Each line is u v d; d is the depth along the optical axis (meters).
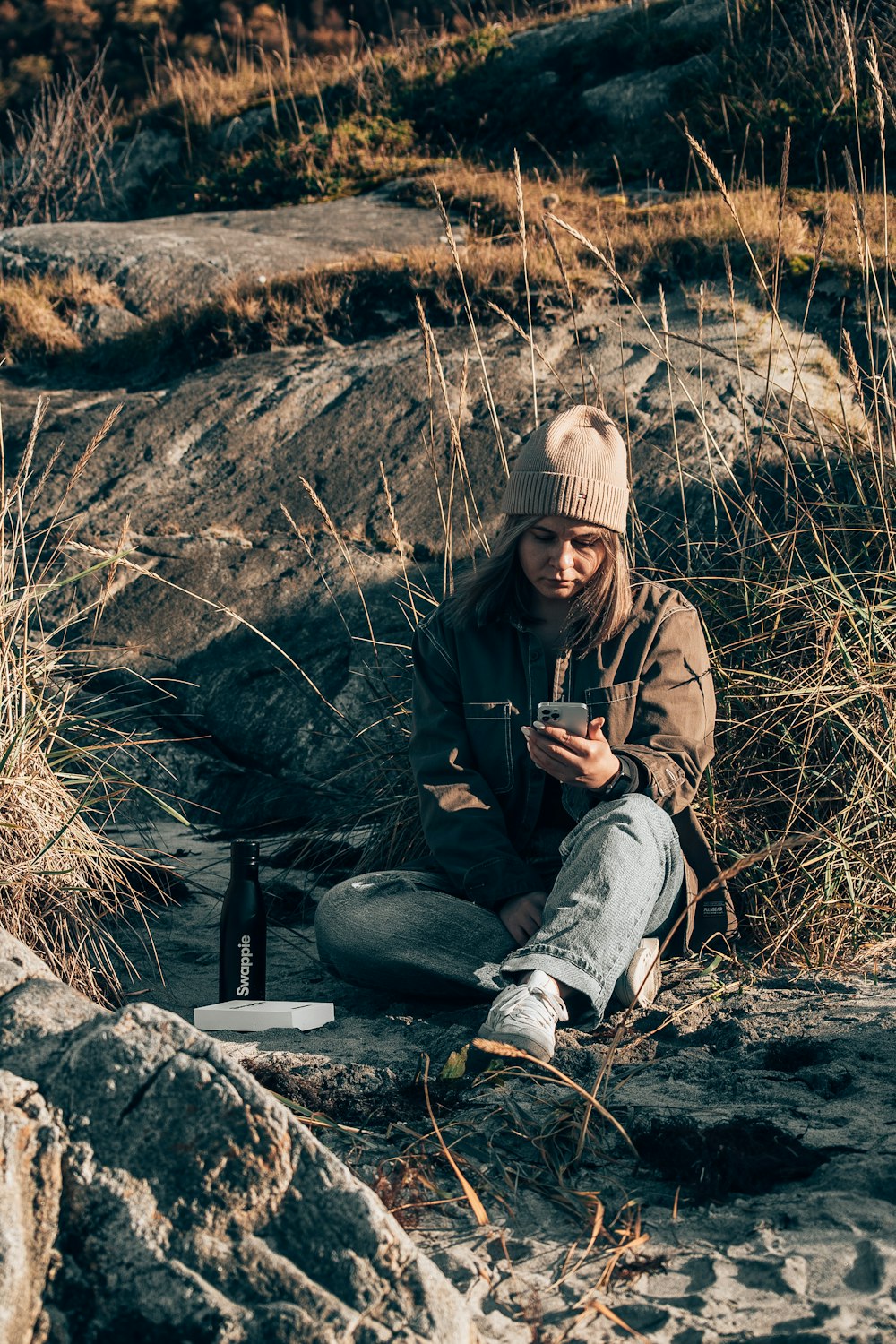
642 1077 2.55
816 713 3.47
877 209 7.24
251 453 6.03
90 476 5.99
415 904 3.07
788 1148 2.20
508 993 2.59
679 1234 1.98
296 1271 1.56
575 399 5.77
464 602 3.23
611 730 3.11
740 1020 2.80
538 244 7.36
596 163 9.90
